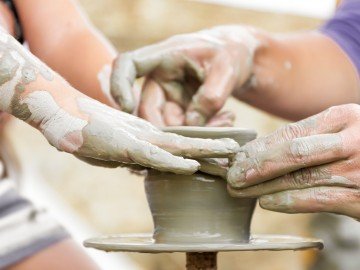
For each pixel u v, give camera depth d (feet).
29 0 6.35
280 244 4.29
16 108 4.25
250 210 4.80
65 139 4.23
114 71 5.51
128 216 13.19
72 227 11.84
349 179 4.33
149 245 4.23
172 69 5.73
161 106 5.80
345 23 7.34
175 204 4.67
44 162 13.15
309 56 7.03
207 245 4.17
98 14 13.05
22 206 7.01
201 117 5.67
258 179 4.39
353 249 10.23
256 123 13.87
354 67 7.18
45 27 6.37
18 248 6.82
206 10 13.57
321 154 4.27
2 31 4.31
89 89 6.28
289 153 4.27
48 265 6.91
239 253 13.28
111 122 4.22
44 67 4.33
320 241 4.62
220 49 5.87
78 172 13.32
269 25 13.80
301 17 13.93
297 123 4.48
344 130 4.33
